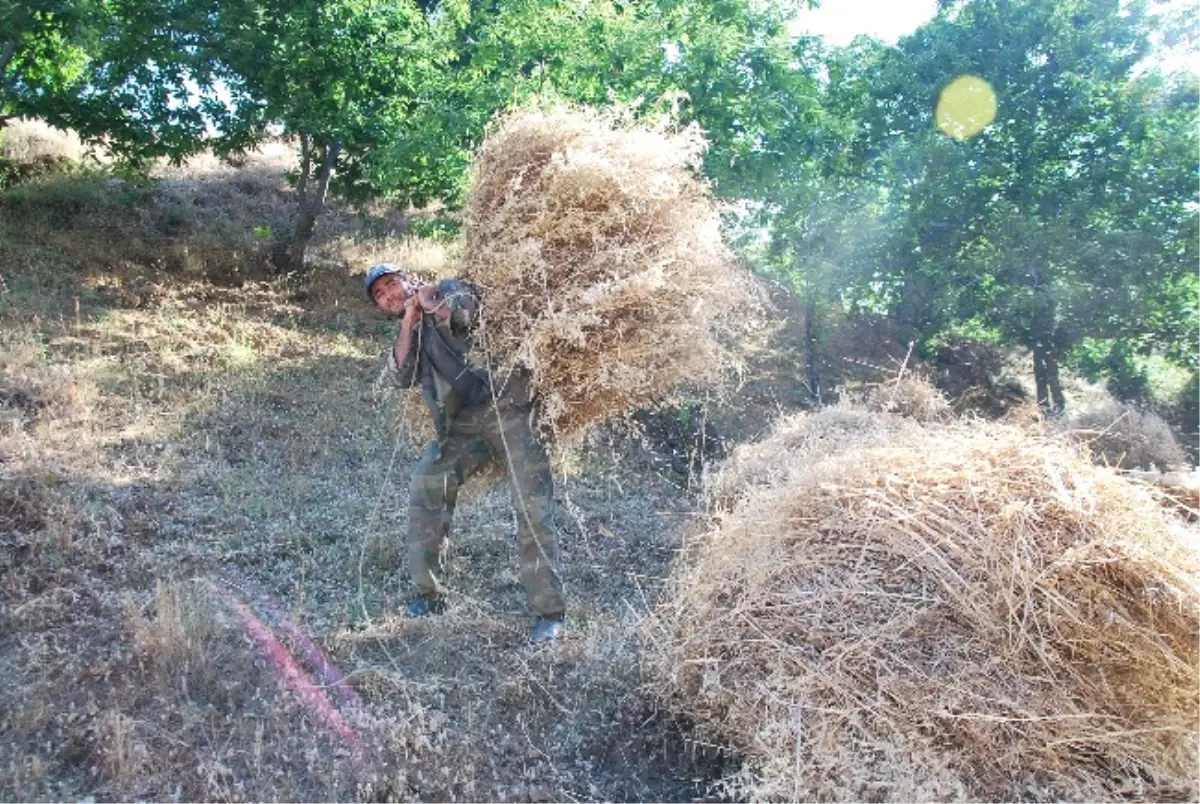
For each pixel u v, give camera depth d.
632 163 3.64
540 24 8.30
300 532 4.49
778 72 8.16
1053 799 2.69
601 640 3.67
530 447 3.73
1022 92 10.00
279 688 3.24
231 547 4.31
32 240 9.16
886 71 10.42
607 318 3.52
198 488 4.91
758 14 8.54
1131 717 2.77
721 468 5.49
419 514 3.84
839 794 2.65
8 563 3.81
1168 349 10.23
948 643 2.85
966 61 10.02
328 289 10.29
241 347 7.62
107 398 5.90
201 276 9.80
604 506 5.60
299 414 6.36
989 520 2.95
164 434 5.53
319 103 9.93
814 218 9.37
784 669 2.93
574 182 3.52
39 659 3.22
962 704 2.77
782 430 5.46
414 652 3.60
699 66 7.94
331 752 2.94
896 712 2.78
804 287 9.66
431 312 3.64
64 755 2.79
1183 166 9.41
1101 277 9.69
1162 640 2.75
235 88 10.35
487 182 3.79
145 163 10.95
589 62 8.02
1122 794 2.75
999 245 9.86
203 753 2.85
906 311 10.84
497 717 3.25
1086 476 3.02
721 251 3.82
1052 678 2.77
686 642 3.18
